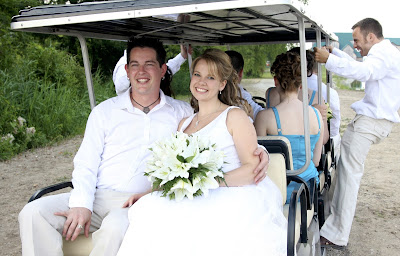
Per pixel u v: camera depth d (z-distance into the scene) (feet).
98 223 8.82
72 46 51.70
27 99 30.42
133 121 9.07
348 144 12.18
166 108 9.36
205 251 6.93
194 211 7.20
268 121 10.21
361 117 11.96
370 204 16.39
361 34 12.03
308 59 11.90
